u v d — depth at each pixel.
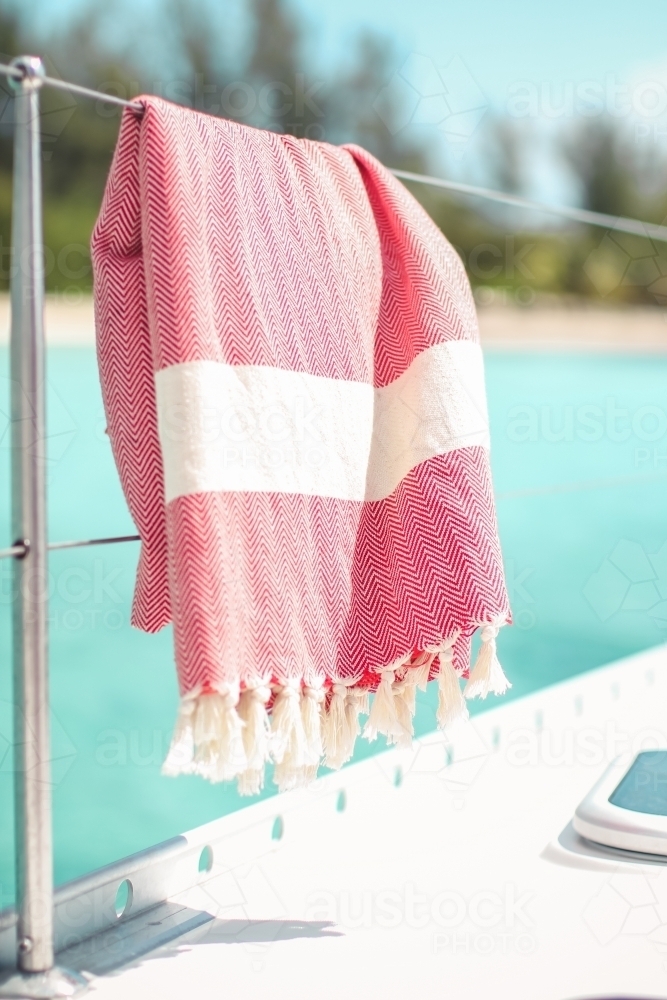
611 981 0.63
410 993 0.61
